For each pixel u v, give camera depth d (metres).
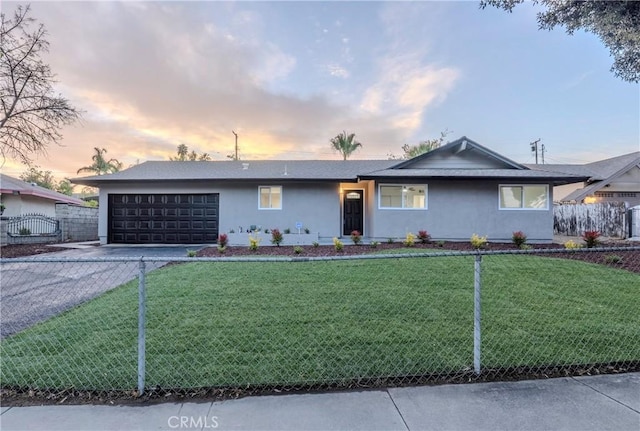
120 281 6.45
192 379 2.71
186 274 6.24
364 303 4.55
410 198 12.29
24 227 13.38
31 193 16.25
